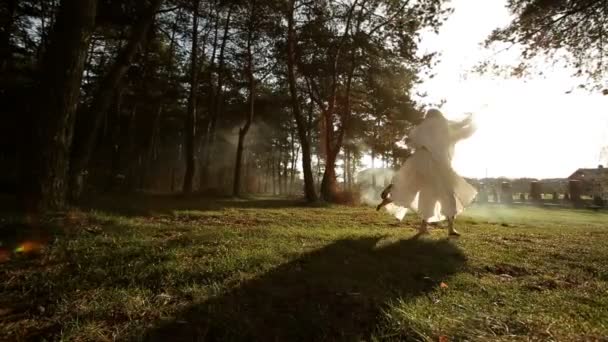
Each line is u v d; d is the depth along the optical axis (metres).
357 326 2.49
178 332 2.35
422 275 3.67
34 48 22.62
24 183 6.34
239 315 2.54
